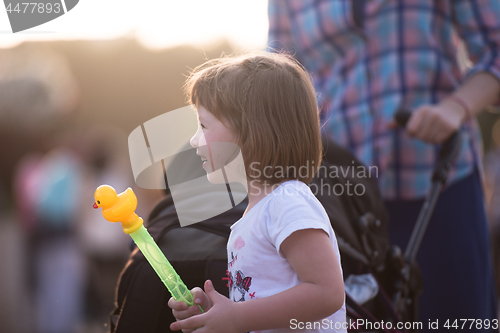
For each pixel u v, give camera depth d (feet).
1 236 27.48
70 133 30.60
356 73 16.99
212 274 11.07
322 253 9.26
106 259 27.37
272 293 9.55
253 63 10.43
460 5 16.35
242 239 10.00
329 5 16.76
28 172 28.37
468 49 16.92
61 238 27.50
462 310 15.90
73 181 27.50
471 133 16.70
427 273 16.31
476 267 16.21
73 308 27.53
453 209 16.25
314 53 17.90
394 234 17.01
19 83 28.55
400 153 16.70
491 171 43.42
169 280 9.52
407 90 16.43
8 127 28.53
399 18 16.39
